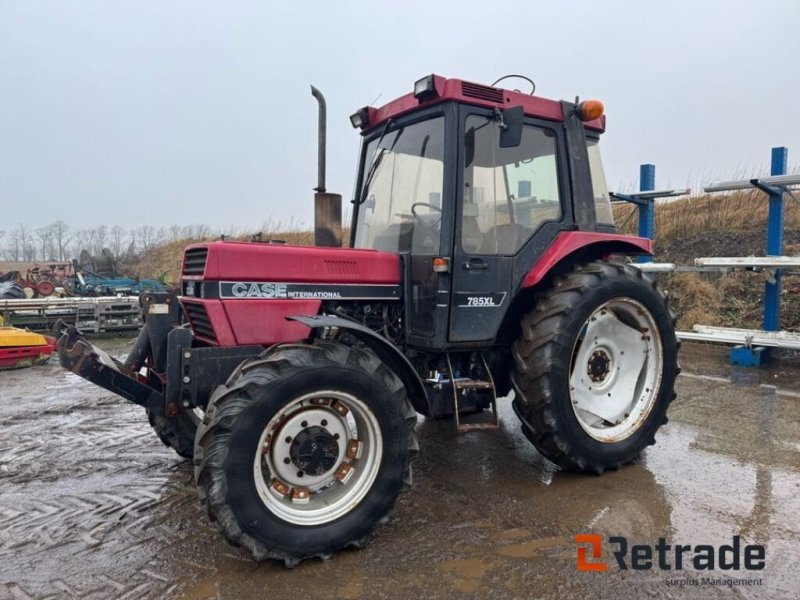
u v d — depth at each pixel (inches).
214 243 114.6
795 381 221.5
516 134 120.0
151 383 130.6
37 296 498.9
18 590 89.2
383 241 142.2
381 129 145.6
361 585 91.0
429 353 135.2
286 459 100.5
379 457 104.5
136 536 106.6
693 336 265.1
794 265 224.8
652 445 153.2
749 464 139.1
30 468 140.9
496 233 131.1
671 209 405.4
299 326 119.5
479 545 102.9
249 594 88.4
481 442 159.5
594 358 142.6
